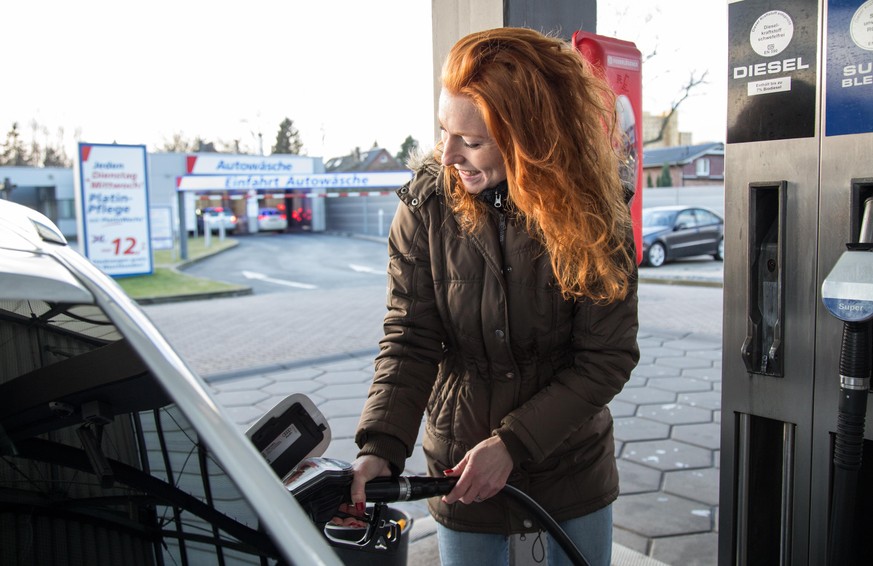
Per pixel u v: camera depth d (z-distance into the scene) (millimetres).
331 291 13344
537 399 1407
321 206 35094
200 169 23547
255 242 28828
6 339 920
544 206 1276
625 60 2604
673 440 4398
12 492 913
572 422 1396
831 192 1718
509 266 1413
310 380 6082
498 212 1417
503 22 2492
